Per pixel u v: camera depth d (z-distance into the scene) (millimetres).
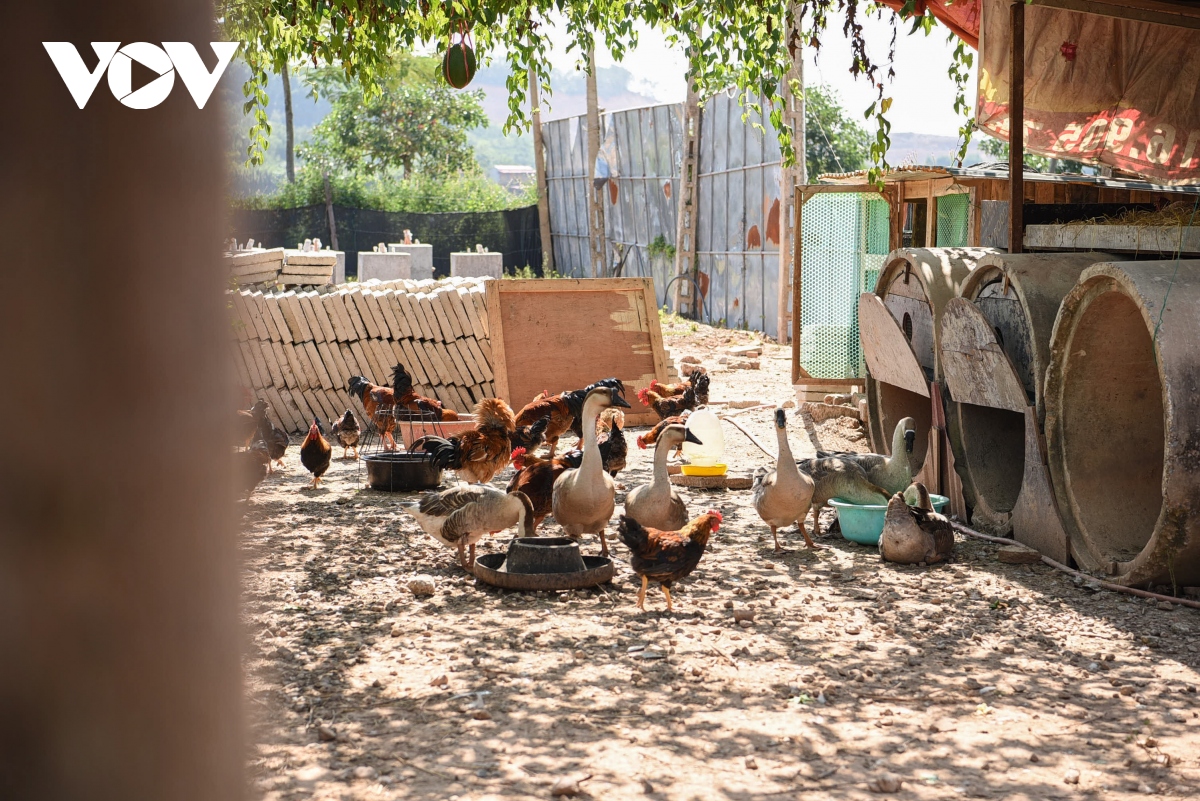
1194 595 6617
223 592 895
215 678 895
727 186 25266
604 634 5836
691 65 10016
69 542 823
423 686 4965
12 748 823
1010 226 8969
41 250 803
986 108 9992
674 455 11883
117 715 849
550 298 13617
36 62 788
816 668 5305
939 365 9438
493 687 4965
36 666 822
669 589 6379
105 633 840
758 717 4617
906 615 6258
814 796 3805
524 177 79250
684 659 5414
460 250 36250
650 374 13805
